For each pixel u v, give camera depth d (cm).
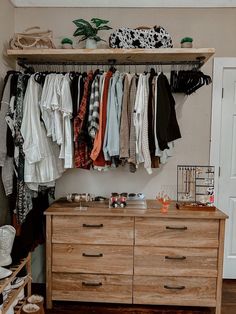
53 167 220
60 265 210
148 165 210
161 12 244
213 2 240
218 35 243
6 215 230
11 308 168
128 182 253
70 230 208
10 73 211
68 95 208
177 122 231
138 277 208
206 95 247
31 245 221
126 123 208
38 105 211
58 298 212
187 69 240
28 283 202
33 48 216
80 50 211
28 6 246
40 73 215
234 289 242
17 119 204
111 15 246
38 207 230
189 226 204
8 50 212
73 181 254
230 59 244
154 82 210
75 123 210
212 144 249
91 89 208
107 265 209
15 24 248
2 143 200
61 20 247
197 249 205
